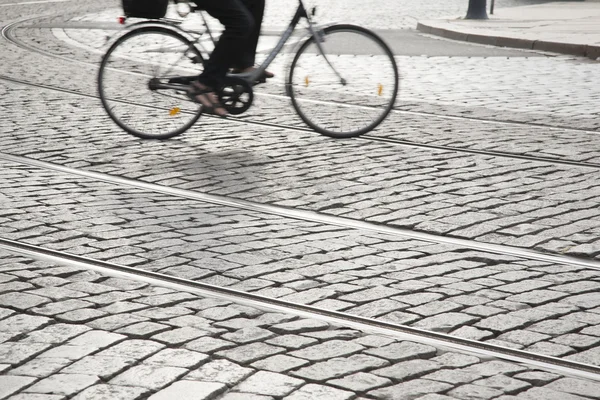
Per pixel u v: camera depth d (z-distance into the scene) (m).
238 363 7.70
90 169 14.20
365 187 13.34
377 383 7.35
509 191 13.19
